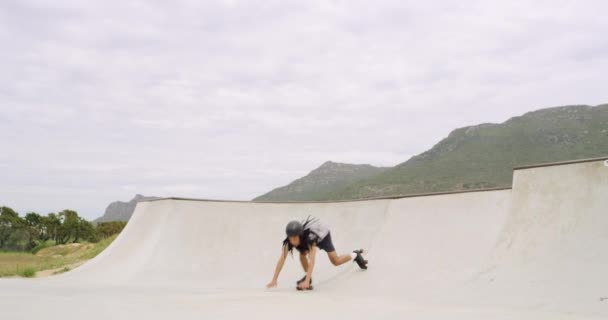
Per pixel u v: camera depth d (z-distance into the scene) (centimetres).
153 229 895
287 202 859
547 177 545
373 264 618
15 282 688
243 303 408
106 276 775
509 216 554
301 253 580
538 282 442
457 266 539
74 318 303
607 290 393
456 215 632
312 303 415
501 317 340
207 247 797
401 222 688
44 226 3975
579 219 487
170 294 488
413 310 374
